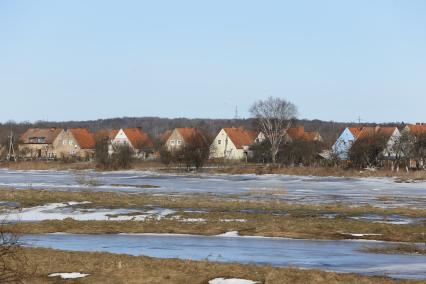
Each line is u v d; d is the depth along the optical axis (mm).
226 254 37750
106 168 160500
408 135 155750
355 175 137625
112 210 63094
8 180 118500
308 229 49281
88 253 35344
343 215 59625
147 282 28156
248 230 49062
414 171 144875
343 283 27500
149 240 44406
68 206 66375
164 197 77500
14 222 53625
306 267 32938
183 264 31484
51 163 184750
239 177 133375
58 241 43625
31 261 32062
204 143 158875
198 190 93500
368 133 175625
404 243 43875
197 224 51844
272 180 123375
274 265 33531
